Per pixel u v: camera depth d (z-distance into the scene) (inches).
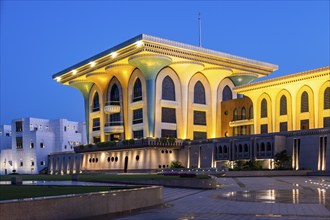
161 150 2807.6
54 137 4141.2
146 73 2770.7
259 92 2728.8
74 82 3435.0
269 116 2684.5
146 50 2578.7
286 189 1063.6
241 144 2406.5
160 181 1219.9
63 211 468.8
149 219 521.7
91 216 508.4
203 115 3107.8
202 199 804.6
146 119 2839.6
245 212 579.2
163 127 2847.0
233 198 814.5
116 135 3233.3
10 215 408.5
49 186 959.0
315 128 2209.6
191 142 2775.6
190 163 2765.7
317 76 2309.3
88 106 3496.6
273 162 2181.3
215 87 3166.8
